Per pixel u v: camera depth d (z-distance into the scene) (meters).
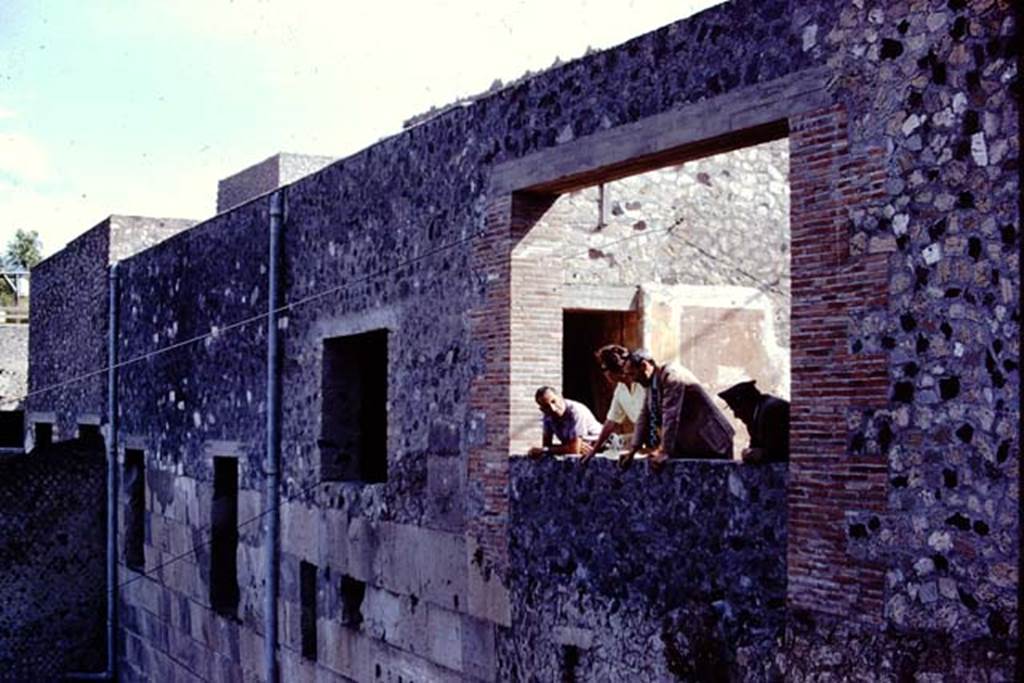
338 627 13.38
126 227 22.11
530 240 10.56
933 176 7.15
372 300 12.76
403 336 12.12
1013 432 6.71
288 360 14.74
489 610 10.67
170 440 18.70
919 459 7.15
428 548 11.62
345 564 13.23
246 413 15.85
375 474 14.16
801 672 7.72
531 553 10.16
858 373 7.48
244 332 15.96
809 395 7.74
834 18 7.71
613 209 13.05
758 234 13.63
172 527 18.58
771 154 13.76
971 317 6.94
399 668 12.12
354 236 13.16
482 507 10.77
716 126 8.48
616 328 13.20
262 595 15.23
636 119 9.17
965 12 7.00
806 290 7.79
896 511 7.25
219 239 16.89
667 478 8.87
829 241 7.68
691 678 8.58
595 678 9.45
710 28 8.56
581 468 9.66
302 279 14.43
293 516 14.51
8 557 20.69
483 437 10.78
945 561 7.00
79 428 23.53
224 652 16.53
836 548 7.55
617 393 11.30
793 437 7.82
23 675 20.67
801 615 7.74
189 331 17.98
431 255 11.63
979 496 6.86
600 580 9.43
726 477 8.40
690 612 8.61
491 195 10.72
